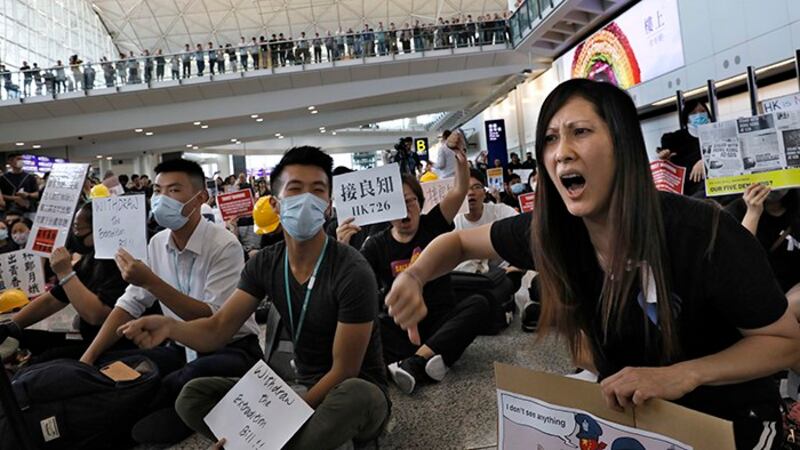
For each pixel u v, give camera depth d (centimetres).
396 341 247
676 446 81
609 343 101
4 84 1409
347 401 143
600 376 108
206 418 144
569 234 99
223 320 166
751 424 97
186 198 208
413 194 259
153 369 196
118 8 2305
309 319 162
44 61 1905
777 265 213
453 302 250
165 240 224
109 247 228
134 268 180
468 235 113
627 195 84
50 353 229
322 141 2847
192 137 1777
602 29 1236
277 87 1562
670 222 89
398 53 1531
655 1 1038
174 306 188
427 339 240
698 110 443
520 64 1580
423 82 1594
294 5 2253
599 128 84
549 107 90
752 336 89
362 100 1638
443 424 185
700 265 87
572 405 94
